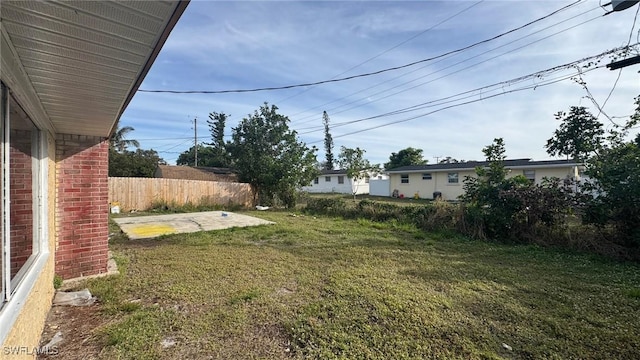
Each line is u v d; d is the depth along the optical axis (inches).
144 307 126.6
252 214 470.6
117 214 444.5
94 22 51.1
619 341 103.0
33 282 85.8
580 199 236.5
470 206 296.8
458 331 108.0
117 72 74.0
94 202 164.2
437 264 194.5
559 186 255.0
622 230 217.0
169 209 504.7
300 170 583.8
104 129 145.4
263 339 102.5
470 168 689.6
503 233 270.5
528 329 110.8
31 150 105.0
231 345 98.4
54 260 145.1
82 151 160.2
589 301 136.3
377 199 788.0
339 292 143.6
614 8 123.3
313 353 93.9
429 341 101.2
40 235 112.8
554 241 246.5
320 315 119.5
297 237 283.6
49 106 103.0
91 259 163.3
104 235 167.8
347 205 440.8
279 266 188.1
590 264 198.1
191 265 188.5
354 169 912.3
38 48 60.6
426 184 790.5
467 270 181.9
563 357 94.0
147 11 48.4
